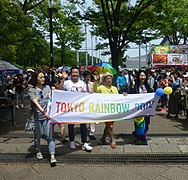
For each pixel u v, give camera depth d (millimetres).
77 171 4711
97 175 4523
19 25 8492
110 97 5711
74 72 5734
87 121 5539
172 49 22172
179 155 5371
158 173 4555
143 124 5992
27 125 5664
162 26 19000
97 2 17625
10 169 4852
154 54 21922
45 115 4992
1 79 16344
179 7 24281
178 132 7242
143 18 17203
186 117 9586
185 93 9203
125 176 4457
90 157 5344
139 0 16703
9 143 6395
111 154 5477
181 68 20766
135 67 38000
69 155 5473
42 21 25094
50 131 5086
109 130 5828
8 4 8227
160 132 7246
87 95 5559
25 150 5836
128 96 5789
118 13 16062
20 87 12930
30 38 23078
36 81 5125
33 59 39406
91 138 6516
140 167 4824
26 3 14320
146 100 5828
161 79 11758
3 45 8211
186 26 26250
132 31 19188
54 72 12828
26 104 14109
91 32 23609
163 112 10789
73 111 5445
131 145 6035
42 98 5090
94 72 7324
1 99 8945
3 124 8625
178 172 4582
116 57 16656
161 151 5609
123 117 5777
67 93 5395
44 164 5055
